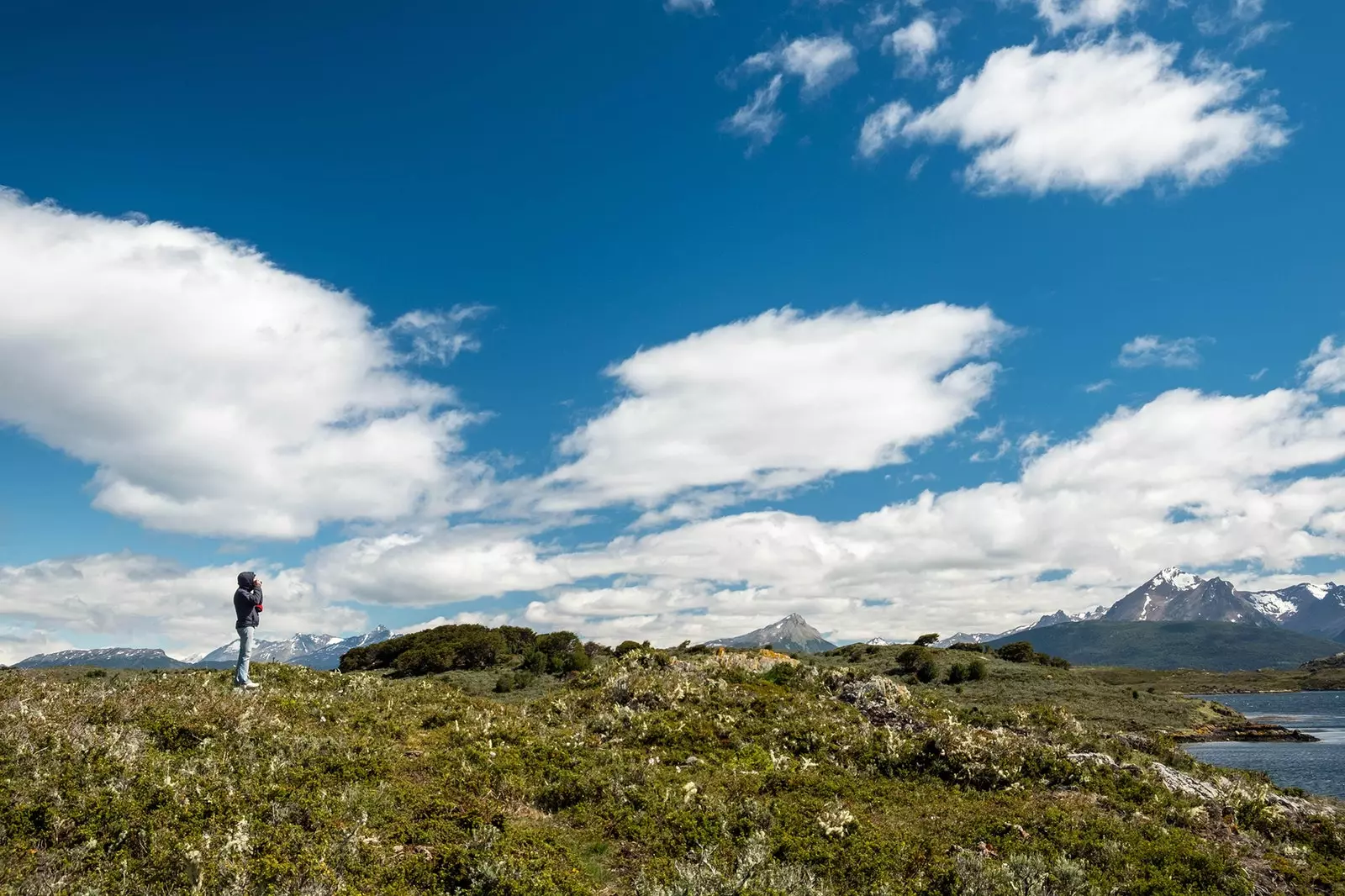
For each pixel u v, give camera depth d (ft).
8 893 32.07
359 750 59.47
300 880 35.04
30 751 47.39
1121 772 69.10
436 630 237.04
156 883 34.01
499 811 49.21
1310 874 50.96
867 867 45.75
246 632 83.76
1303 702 472.03
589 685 103.91
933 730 79.56
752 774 65.21
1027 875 44.32
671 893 39.58
